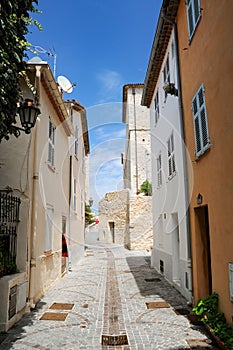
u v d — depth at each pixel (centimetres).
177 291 739
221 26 427
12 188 607
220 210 437
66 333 454
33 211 631
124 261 1371
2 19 397
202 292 558
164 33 797
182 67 660
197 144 545
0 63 394
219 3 433
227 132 409
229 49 399
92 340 426
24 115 501
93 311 572
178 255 809
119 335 443
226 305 418
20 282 533
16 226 593
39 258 665
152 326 483
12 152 620
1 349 395
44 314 552
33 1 485
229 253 406
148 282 865
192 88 582
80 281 884
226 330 393
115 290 759
